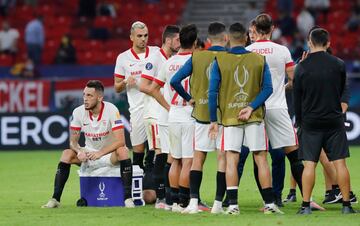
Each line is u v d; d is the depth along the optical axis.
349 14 99.19
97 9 100.94
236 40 36.19
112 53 95.19
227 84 36.06
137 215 37.09
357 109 72.56
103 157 40.88
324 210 38.00
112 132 41.00
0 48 94.81
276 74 38.56
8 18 101.50
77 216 37.12
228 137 36.12
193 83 37.03
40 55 93.06
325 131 36.38
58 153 70.56
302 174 36.84
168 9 101.12
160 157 40.44
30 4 102.88
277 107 38.47
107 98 77.38
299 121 36.78
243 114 35.75
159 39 97.69
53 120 73.56
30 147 73.50
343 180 36.62
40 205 41.56
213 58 36.78
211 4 101.00
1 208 40.50
